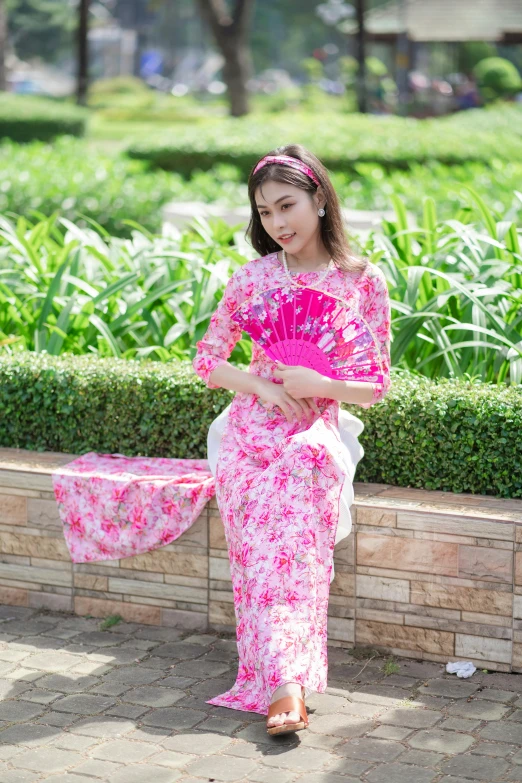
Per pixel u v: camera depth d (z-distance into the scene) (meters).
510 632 3.30
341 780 2.76
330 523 3.22
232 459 3.36
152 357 4.70
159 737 3.01
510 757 2.85
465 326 3.97
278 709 2.92
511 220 5.53
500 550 3.27
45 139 22.62
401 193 8.66
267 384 3.34
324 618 3.16
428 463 3.61
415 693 3.23
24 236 5.67
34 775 2.81
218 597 3.69
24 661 3.52
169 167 14.26
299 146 3.36
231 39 25.38
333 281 3.39
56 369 4.15
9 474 3.94
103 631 3.77
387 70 43.25
